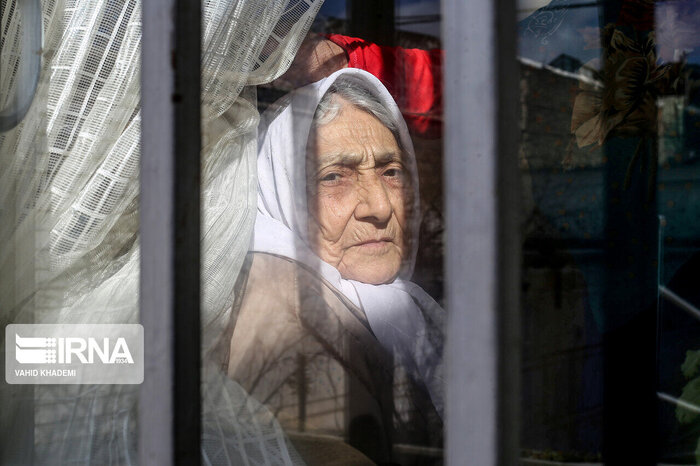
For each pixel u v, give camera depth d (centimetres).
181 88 70
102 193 100
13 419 102
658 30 86
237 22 94
